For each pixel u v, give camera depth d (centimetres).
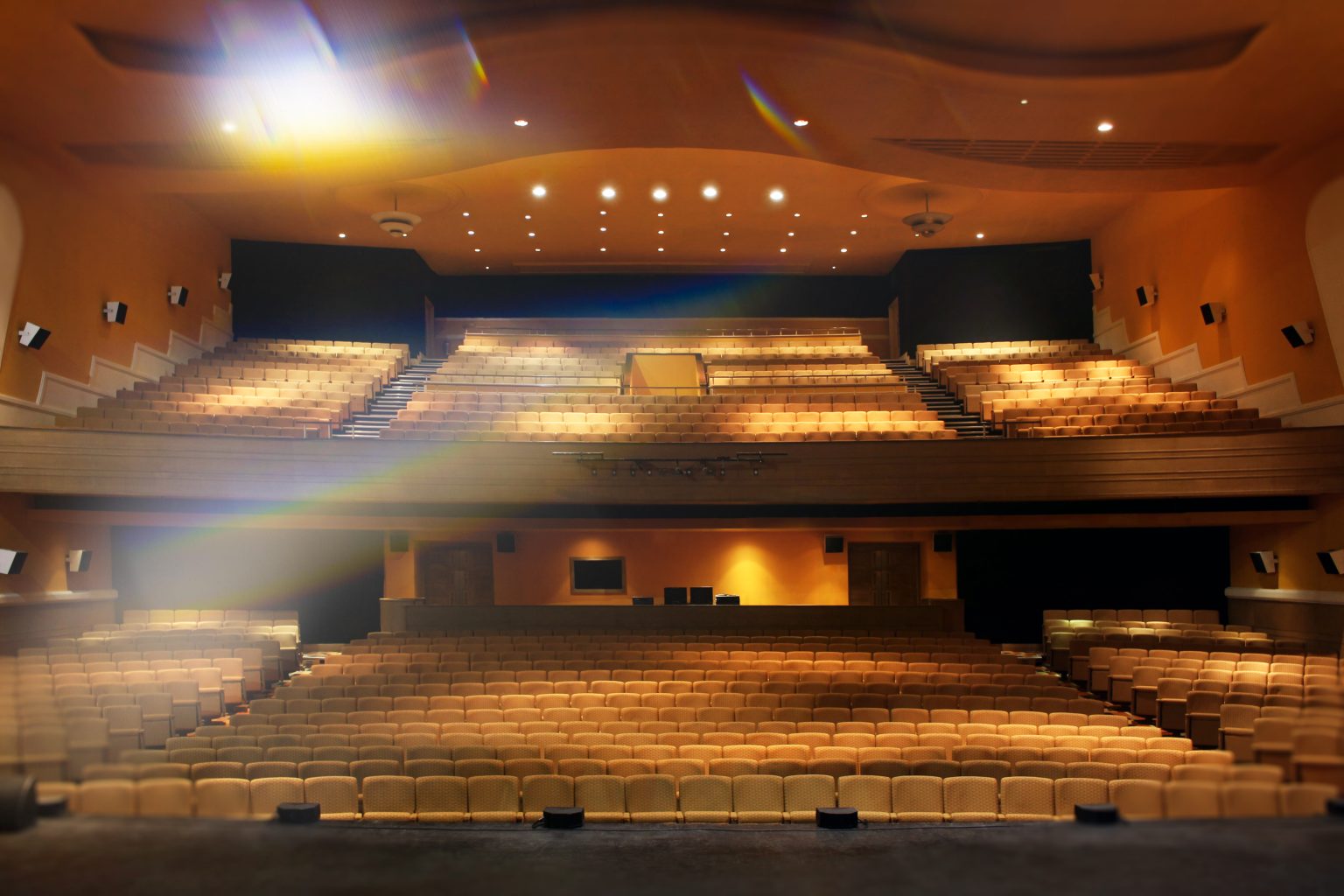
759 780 665
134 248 1435
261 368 1593
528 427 1423
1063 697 959
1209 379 1434
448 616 1451
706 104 1025
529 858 362
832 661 1148
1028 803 649
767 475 1276
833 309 2062
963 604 1471
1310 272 1197
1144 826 357
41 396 1223
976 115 1039
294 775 679
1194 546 1530
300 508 1240
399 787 648
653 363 1833
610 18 888
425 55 920
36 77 982
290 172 1218
